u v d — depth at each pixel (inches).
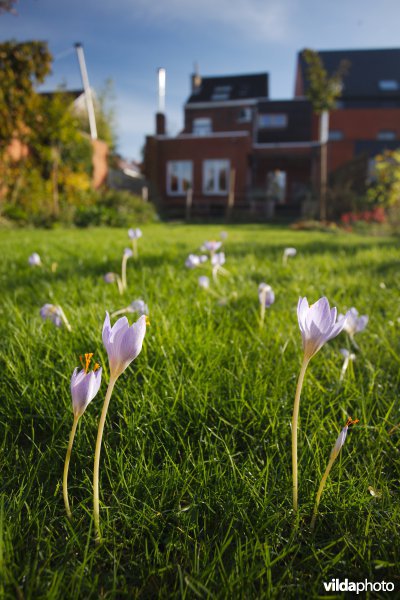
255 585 25.3
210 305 77.0
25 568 24.1
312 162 858.8
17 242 204.7
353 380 48.6
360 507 30.4
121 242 219.5
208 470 34.8
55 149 450.9
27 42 395.9
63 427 40.5
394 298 88.8
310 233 372.8
